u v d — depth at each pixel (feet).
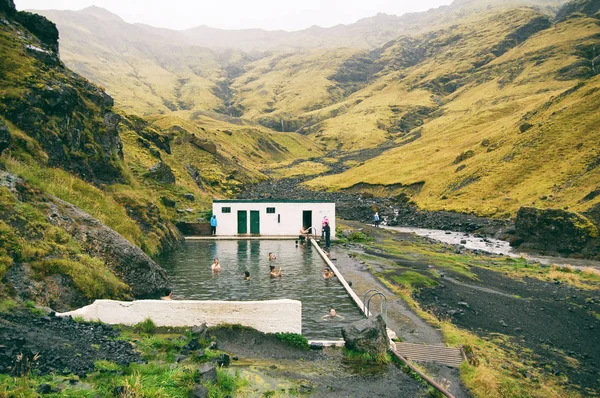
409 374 48.21
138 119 257.55
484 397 45.24
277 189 376.89
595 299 91.45
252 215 156.87
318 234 157.17
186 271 98.32
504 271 117.70
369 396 42.65
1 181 68.18
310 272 99.09
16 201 65.72
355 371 48.21
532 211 163.02
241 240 148.46
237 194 311.27
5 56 107.45
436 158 379.14
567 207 185.68
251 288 83.71
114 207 104.12
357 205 286.25
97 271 64.80
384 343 52.85
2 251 54.95
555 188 215.72
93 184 111.55
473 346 59.72
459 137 457.68
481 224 208.13
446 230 213.87
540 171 246.06
